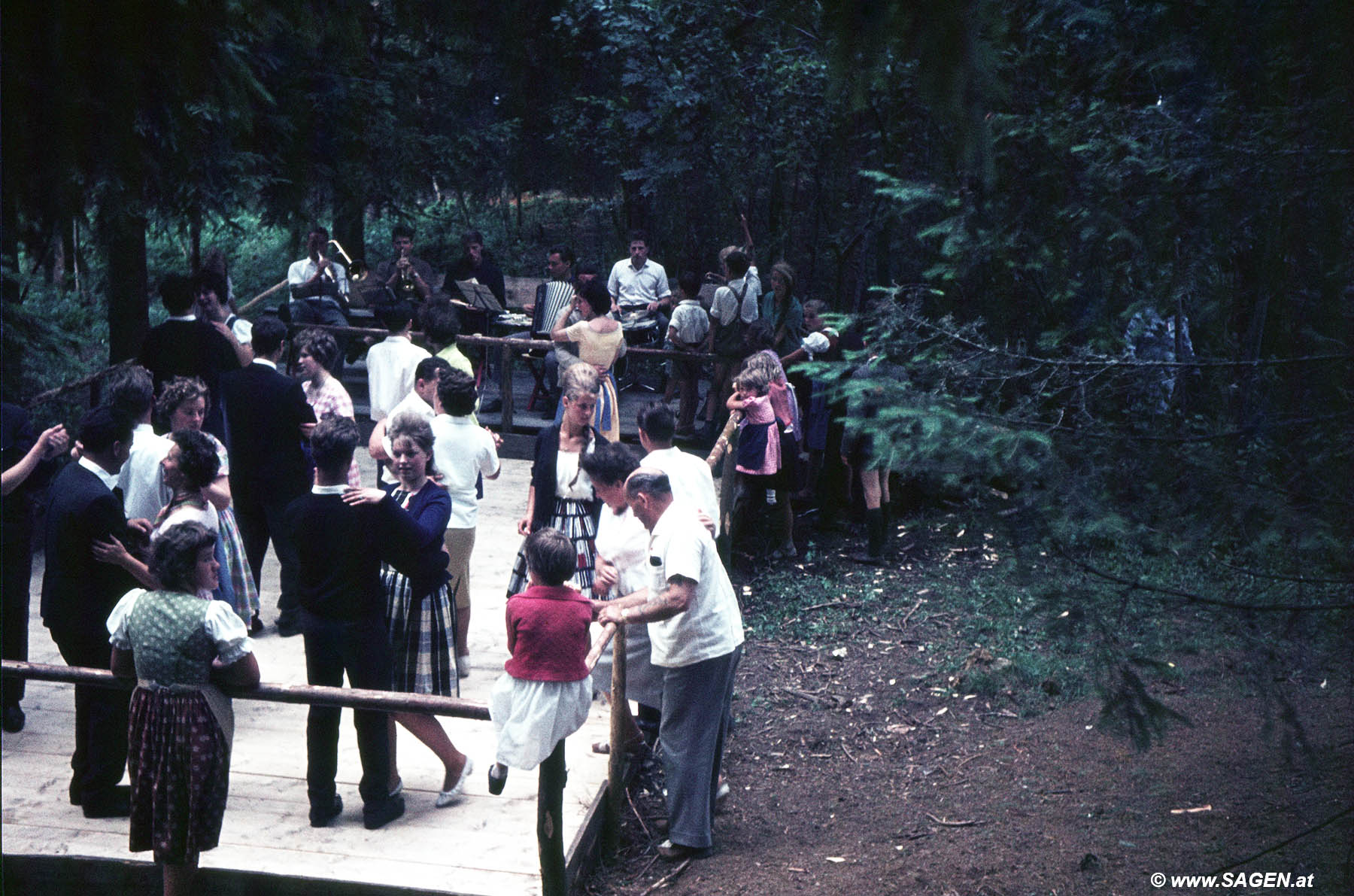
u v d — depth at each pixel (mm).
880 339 4434
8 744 5855
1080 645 4203
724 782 6484
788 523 10133
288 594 7098
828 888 5289
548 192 16641
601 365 8688
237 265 17766
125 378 5680
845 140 12562
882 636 8547
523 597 4711
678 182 14430
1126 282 4055
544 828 4633
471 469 6504
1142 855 5227
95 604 5016
